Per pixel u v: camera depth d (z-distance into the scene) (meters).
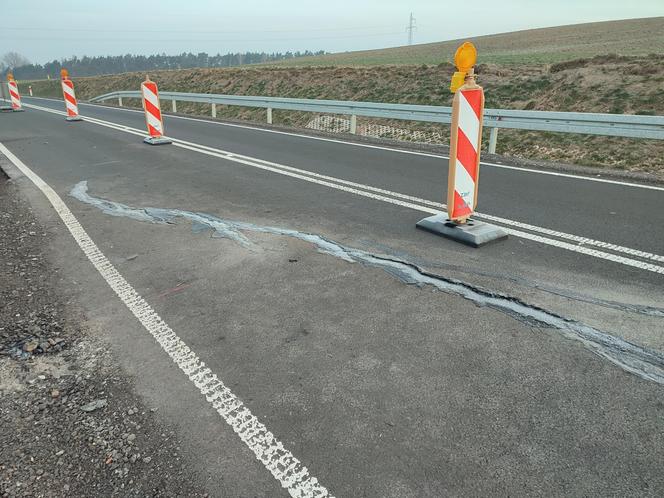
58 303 3.81
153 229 5.50
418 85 20.28
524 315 3.35
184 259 4.61
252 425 2.45
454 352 2.97
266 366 2.92
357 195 6.68
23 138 13.42
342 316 3.46
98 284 4.13
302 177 7.86
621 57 16.00
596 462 2.13
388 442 2.30
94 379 2.87
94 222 5.82
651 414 2.40
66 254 4.82
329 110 14.11
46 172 8.77
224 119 17.59
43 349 3.18
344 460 2.21
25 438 2.42
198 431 2.43
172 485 2.12
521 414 2.44
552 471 2.10
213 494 2.06
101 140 12.64
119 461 2.26
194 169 8.70
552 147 12.28
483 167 8.38
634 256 4.29
